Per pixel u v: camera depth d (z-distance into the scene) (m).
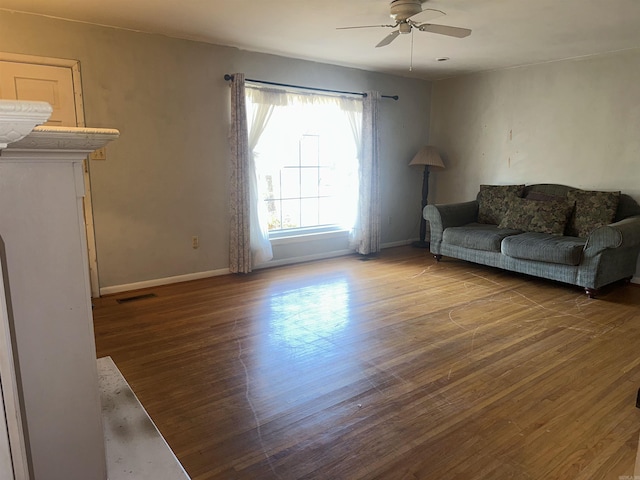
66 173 1.21
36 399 1.25
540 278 4.43
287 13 3.24
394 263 5.04
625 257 4.04
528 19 3.34
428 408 2.14
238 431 1.95
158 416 2.06
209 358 2.65
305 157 4.99
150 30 3.69
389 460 1.77
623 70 4.24
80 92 3.52
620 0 2.93
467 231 4.71
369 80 5.30
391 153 5.71
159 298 3.75
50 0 2.97
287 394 2.26
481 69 5.25
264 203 4.57
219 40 4.00
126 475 1.65
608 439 1.90
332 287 4.10
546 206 4.52
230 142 4.31
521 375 2.46
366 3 3.04
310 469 1.72
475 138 5.56
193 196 4.21
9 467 1.03
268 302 3.67
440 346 2.84
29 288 1.20
